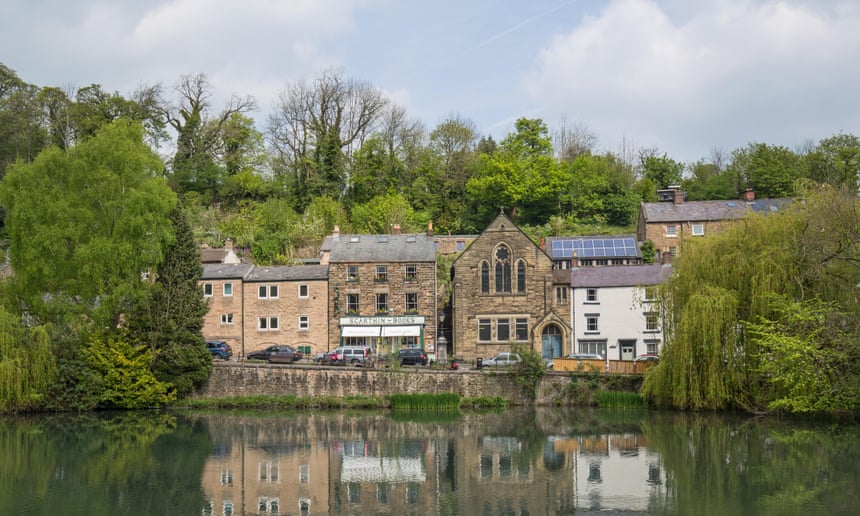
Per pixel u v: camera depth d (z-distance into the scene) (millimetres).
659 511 34094
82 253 61094
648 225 93250
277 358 69938
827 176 104750
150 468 43062
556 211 113625
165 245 64812
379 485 39312
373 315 75625
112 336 63469
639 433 50688
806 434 48594
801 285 51344
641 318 73062
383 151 118688
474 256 75688
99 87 111938
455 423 56469
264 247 99562
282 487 39125
